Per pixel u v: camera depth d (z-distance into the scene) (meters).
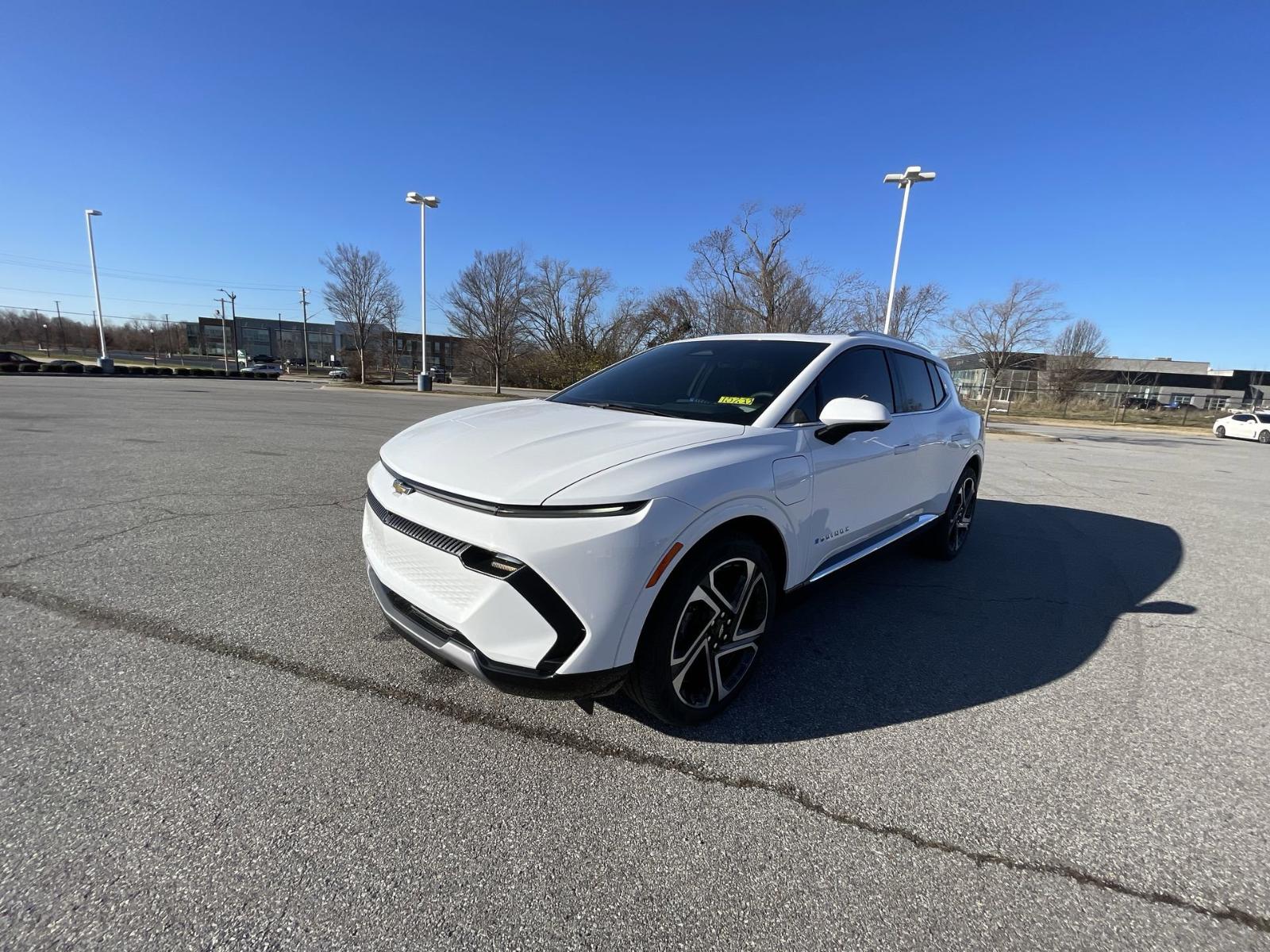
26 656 2.70
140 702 2.40
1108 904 1.67
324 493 5.94
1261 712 2.69
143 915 1.51
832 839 1.87
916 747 2.34
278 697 2.47
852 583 4.16
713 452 2.34
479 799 1.97
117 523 4.69
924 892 1.69
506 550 1.94
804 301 28.80
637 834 1.85
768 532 2.55
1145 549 5.38
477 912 1.57
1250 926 1.62
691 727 2.38
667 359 3.67
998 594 4.04
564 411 3.01
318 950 1.45
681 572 2.14
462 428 2.70
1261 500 8.53
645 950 1.49
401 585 2.25
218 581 3.62
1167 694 2.82
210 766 2.05
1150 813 2.03
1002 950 1.52
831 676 2.86
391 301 48.03
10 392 18.42
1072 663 3.10
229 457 7.81
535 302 49.50
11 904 1.52
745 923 1.57
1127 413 41.91
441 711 2.43
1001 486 8.92
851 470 3.04
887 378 3.72
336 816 1.86
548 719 2.41
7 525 4.55
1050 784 2.16
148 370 41.44
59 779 1.96
